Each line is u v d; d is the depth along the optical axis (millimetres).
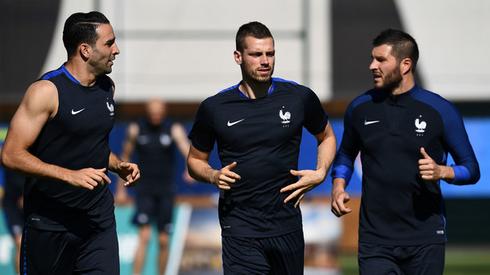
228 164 17906
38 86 16656
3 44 44281
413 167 17625
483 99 44094
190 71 44562
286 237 18016
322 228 33406
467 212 43406
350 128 18484
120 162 18203
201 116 18016
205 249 33719
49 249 17609
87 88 17172
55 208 17453
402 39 17641
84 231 17641
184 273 33312
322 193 41688
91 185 16188
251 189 17750
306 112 18109
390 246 17719
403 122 17719
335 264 32875
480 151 42938
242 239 17875
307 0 44094
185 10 44469
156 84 44531
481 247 42594
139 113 44344
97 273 17641
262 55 17109
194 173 18391
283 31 44219
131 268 34562
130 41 44469
